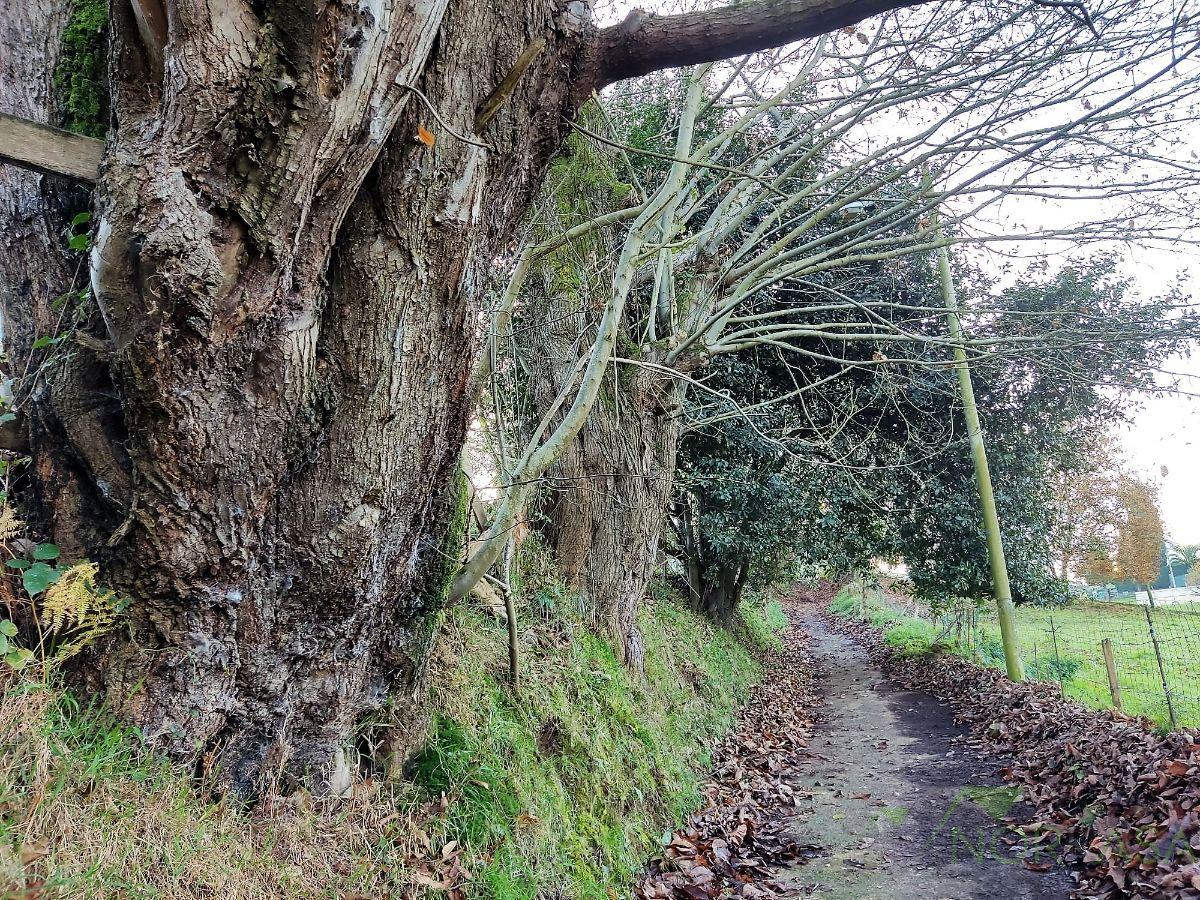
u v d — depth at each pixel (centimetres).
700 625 1141
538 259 498
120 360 215
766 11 285
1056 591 1291
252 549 249
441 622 402
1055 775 609
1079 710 748
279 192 216
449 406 293
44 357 252
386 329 256
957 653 1328
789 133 709
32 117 258
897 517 1305
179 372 217
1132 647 1248
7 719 211
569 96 307
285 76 205
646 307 823
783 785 708
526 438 690
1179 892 349
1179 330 631
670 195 494
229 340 221
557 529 682
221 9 197
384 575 292
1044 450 1272
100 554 238
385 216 249
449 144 254
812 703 1240
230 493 236
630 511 703
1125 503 2025
